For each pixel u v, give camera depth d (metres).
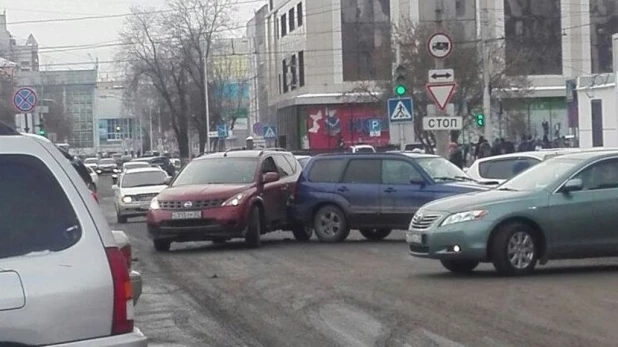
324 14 71.69
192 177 24.19
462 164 41.50
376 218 23.75
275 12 83.69
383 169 23.91
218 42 69.62
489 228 16.52
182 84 69.38
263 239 26.16
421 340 11.69
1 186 6.64
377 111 64.44
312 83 71.94
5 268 6.40
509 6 67.62
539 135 67.44
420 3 67.44
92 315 6.54
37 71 95.62
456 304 14.02
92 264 6.59
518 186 17.48
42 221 6.64
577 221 16.70
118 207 37.22
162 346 12.02
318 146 70.94
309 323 13.12
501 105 54.62
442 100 29.73
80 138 129.75
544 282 15.91
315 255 21.25
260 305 14.79
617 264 18.41
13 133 6.88
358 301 14.66
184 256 22.19
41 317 6.39
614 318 12.62
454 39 49.50
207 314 14.22
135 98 75.38
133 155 113.50
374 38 71.38
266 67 89.94
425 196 23.22
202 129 71.06
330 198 24.16
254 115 93.88
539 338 11.52
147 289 16.80
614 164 17.09
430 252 16.84
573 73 68.75
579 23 68.88
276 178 24.27
